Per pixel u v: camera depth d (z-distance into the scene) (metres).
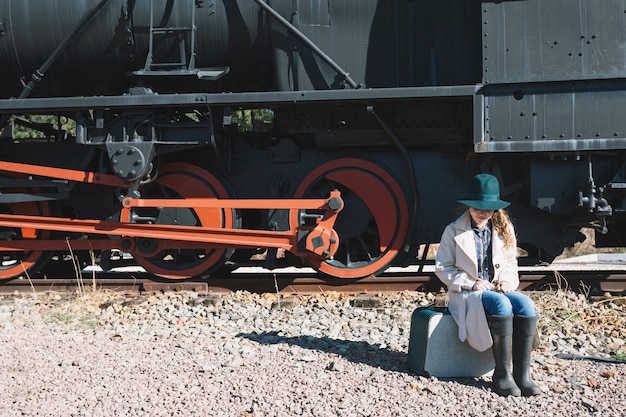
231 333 5.09
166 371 4.00
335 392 3.62
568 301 5.95
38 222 7.07
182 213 6.92
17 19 6.80
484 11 5.96
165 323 5.50
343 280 6.77
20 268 7.25
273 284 6.82
